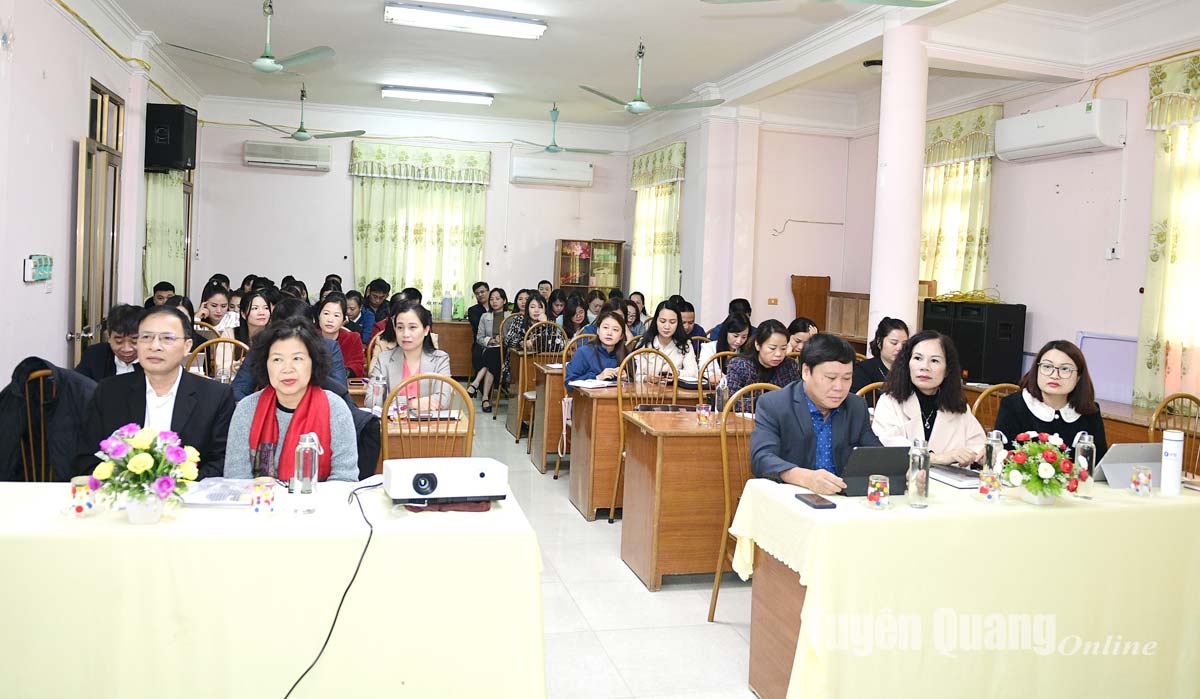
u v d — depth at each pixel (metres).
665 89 8.62
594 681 2.95
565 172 10.66
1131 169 5.76
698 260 8.66
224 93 9.61
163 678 1.96
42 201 5.11
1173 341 5.43
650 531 3.82
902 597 2.34
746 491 2.79
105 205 6.39
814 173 8.98
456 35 6.99
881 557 2.31
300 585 2.00
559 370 5.95
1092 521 2.53
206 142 9.86
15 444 2.88
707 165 8.51
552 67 7.93
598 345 5.64
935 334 3.35
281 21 6.74
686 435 3.76
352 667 2.03
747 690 2.91
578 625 3.42
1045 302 6.42
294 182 10.16
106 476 1.97
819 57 6.64
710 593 3.82
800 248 8.99
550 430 5.95
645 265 10.16
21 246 4.79
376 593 2.03
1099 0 5.62
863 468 2.61
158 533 1.95
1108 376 5.90
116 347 3.70
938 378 3.32
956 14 5.42
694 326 6.87
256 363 2.71
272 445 2.69
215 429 2.85
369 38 7.17
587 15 6.29
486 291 9.62
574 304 7.72
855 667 2.30
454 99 9.24
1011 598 2.45
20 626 1.91
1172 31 5.46
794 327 5.05
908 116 5.65
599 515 5.01
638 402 4.90
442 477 2.21
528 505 5.17
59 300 5.50
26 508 2.12
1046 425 3.37
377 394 3.96
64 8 5.28
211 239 9.96
